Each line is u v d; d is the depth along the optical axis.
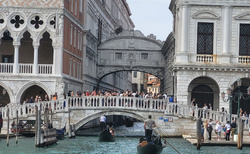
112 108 38.66
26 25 42.75
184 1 42.50
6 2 42.78
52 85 42.66
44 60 46.41
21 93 42.66
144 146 26.88
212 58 42.50
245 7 42.69
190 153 29.44
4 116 38.81
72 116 38.69
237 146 32.19
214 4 42.53
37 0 42.72
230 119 34.75
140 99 38.72
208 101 44.16
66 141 35.56
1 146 30.88
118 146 33.16
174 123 38.44
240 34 42.78
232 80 42.38
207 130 35.31
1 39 46.72
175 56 44.09
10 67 43.06
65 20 43.88
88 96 38.84
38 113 30.88
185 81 42.19
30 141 34.19
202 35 42.69
